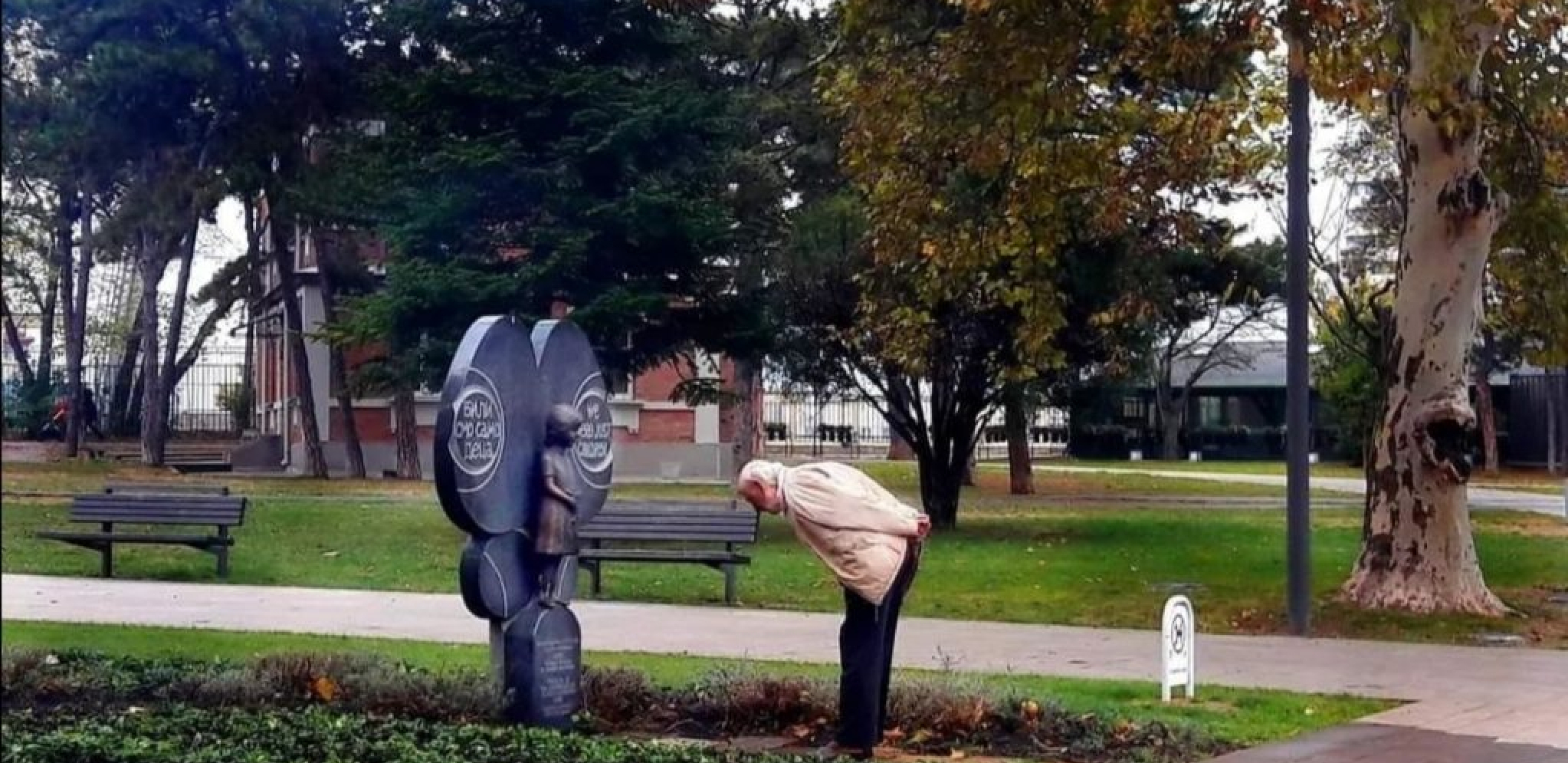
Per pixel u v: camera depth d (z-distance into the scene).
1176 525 29.09
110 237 35.41
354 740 9.57
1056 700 11.42
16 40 30.70
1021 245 19.08
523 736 9.77
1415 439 17.94
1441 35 14.40
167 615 17.09
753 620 17.25
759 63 29.91
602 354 25.41
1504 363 56.41
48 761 9.05
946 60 17.91
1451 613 17.67
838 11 19.61
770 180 27.94
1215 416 71.19
